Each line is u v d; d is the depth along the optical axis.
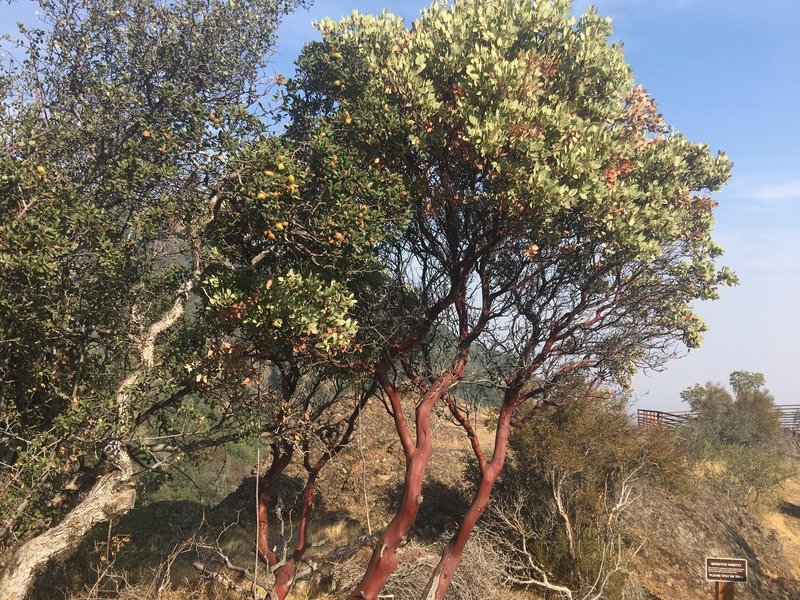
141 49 7.20
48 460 5.79
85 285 6.88
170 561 8.92
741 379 33.56
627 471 13.87
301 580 10.20
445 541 11.24
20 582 5.13
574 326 9.35
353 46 7.90
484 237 7.99
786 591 15.39
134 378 6.38
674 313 9.68
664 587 12.91
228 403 7.41
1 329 6.35
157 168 6.43
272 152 6.65
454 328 9.27
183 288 6.68
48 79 7.21
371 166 7.41
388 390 8.29
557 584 11.71
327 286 7.04
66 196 6.13
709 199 9.09
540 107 7.39
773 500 22.00
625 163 7.96
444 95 7.78
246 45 7.50
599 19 8.12
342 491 14.96
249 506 14.38
